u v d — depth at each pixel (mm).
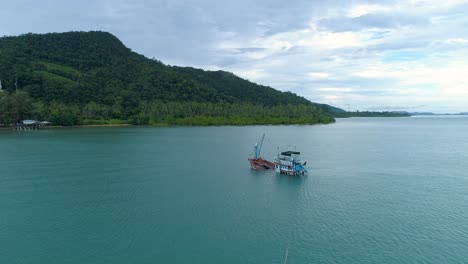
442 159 138250
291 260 54500
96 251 57625
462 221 69188
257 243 60125
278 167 112375
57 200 83125
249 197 85125
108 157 141625
